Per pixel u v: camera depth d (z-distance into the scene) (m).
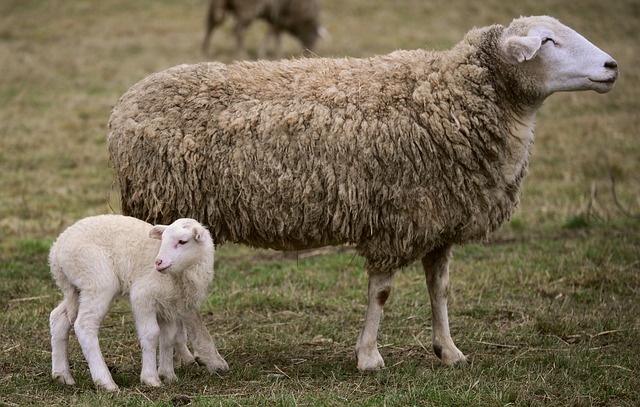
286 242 10.70
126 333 12.11
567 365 10.48
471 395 9.22
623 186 21.09
